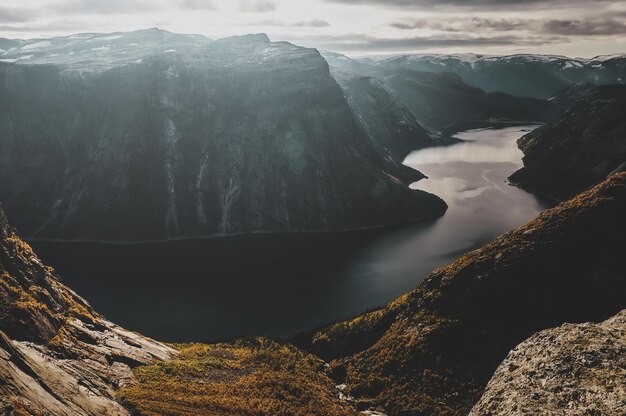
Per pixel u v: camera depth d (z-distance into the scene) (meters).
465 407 61.94
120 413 51.81
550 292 71.44
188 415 54.66
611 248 73.31
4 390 39.28
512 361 24.06
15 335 60.03
